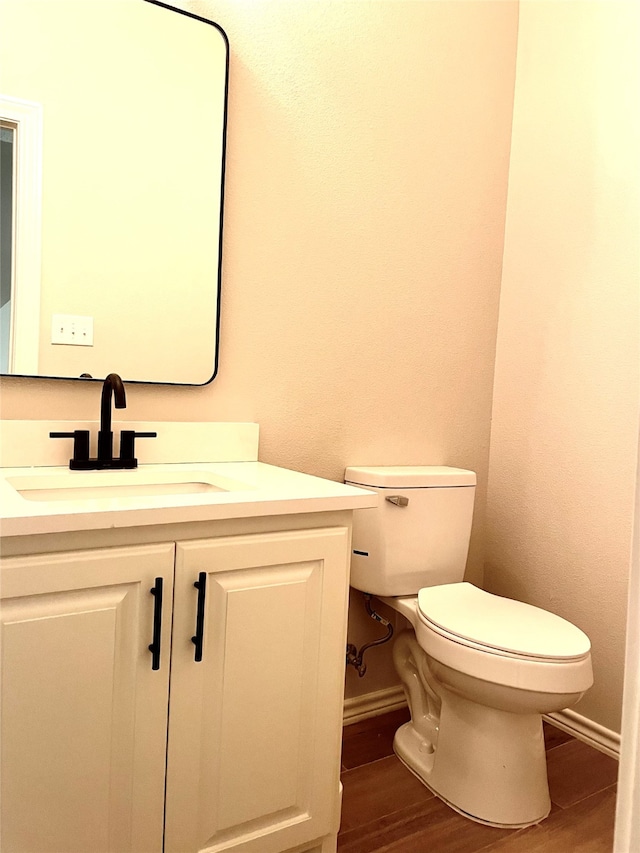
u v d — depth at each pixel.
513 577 2.23
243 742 1.19
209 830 1.17
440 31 2.05
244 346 1.74
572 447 2.04
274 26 1.72
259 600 1.19
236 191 1.69
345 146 1.87
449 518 1.95
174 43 1.57
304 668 1.26
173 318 1.61
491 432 2.31
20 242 1.42
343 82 1.86
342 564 1.30
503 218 2.27
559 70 2.09
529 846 1.50
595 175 1.97
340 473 1.95
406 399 2.07
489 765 1.59
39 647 0.98
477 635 1.53
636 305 1.86
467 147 2.14
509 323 2.26
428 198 2.06
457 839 1.52
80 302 1.49
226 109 1.64
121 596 1.06
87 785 1.04
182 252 1.61
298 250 1.81
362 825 1.56
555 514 2.09
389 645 2.10
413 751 1.83
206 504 1.10
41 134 1.43
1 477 1.27
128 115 1.53
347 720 2.02
